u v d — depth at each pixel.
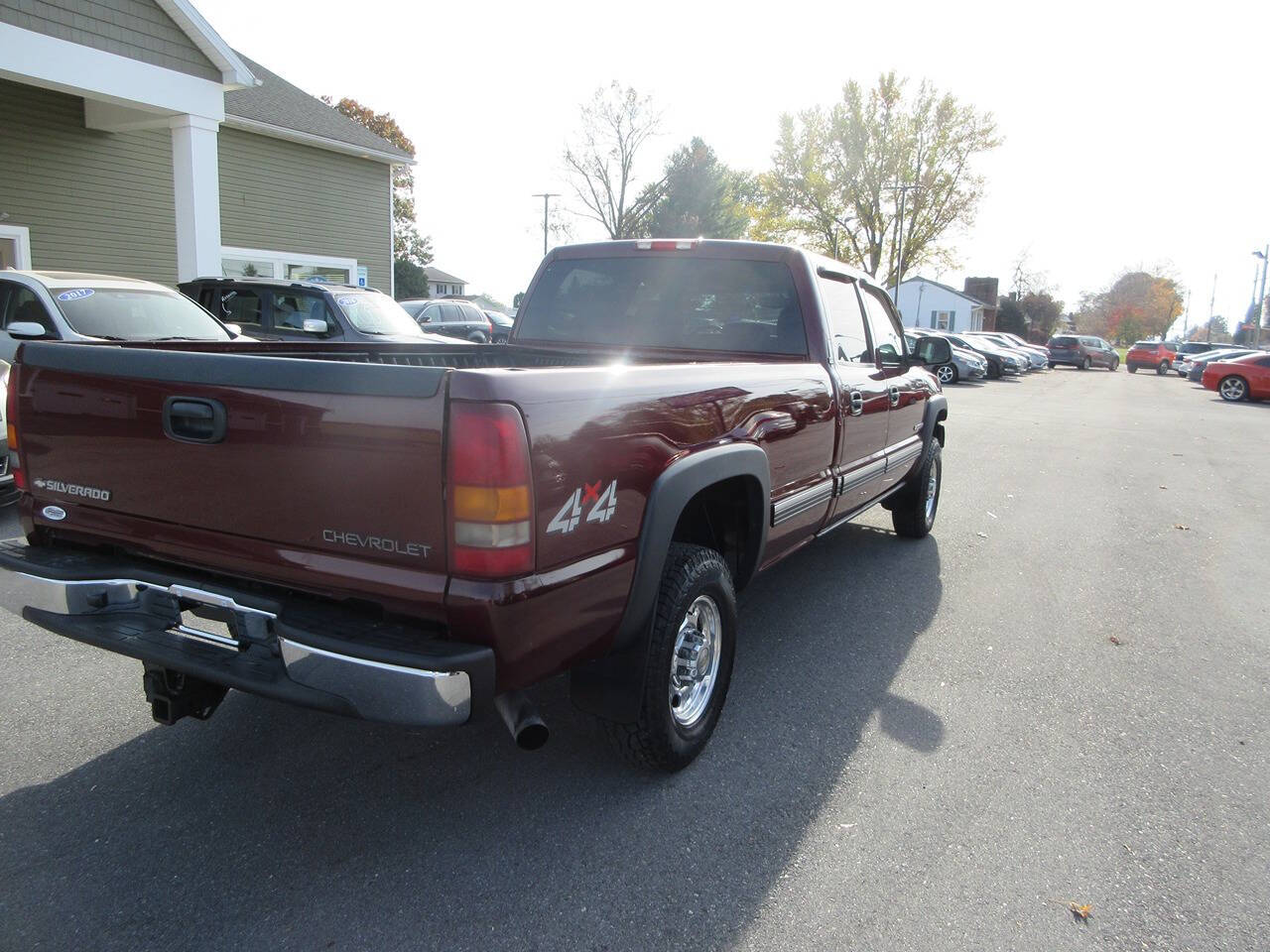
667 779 3.06
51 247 13.71
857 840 2.74
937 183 39.06
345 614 2.33
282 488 2.34
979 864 2.64
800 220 41.38
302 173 17.61
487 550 2.11
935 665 4.18
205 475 2.46
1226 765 3.29
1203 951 2.30
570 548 2.33
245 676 2.33
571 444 2.30
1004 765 3.24
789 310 4.18
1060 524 7.39
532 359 4.61
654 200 48.12
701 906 2.41
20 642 4.08
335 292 10.93
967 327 61.53
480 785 3.00
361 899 2.40
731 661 3.31
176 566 2.63
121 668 3.82
